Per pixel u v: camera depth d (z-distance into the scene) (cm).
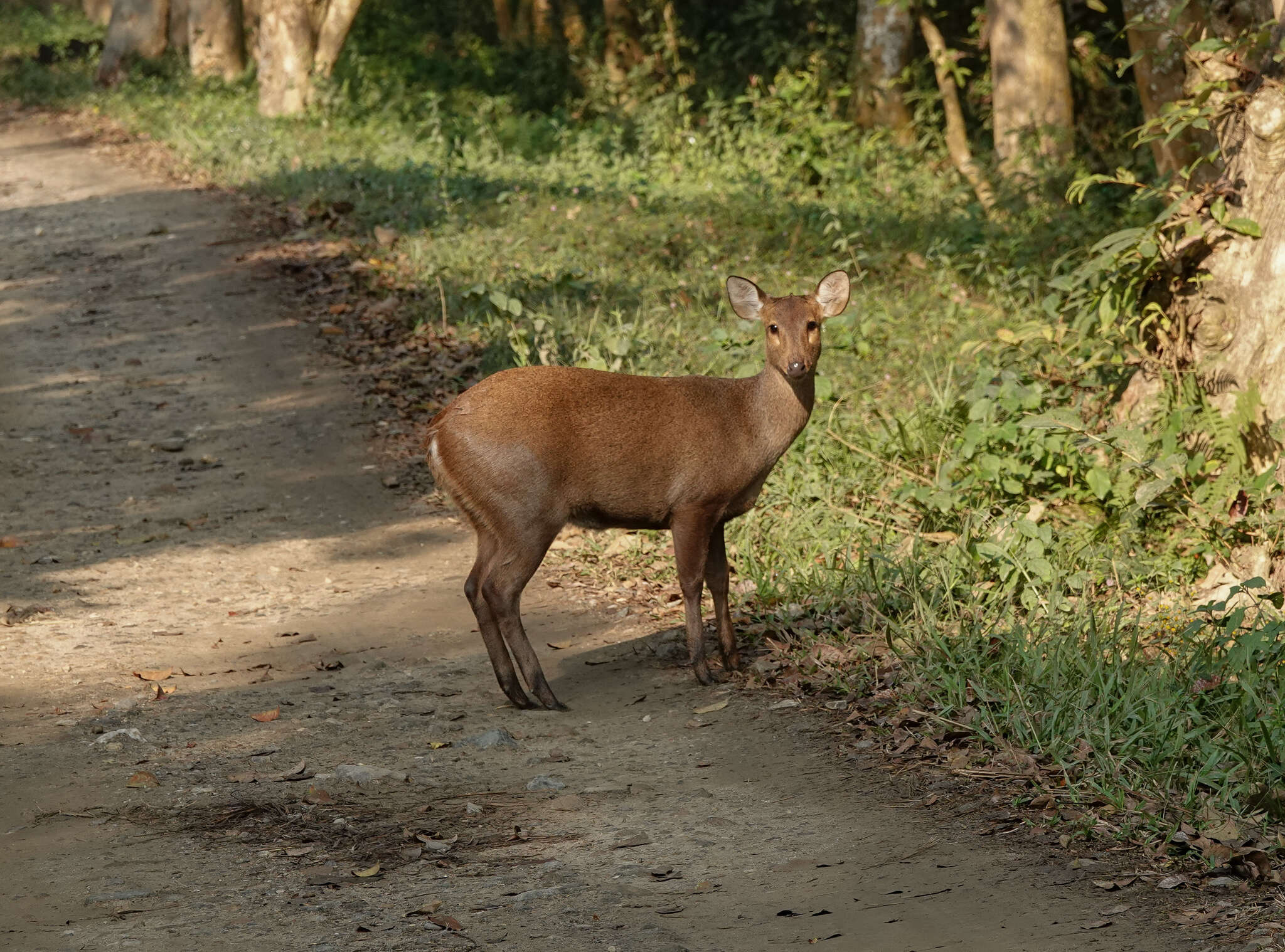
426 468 1585
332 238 2550
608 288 2052
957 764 825
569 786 836
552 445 950
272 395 1838
